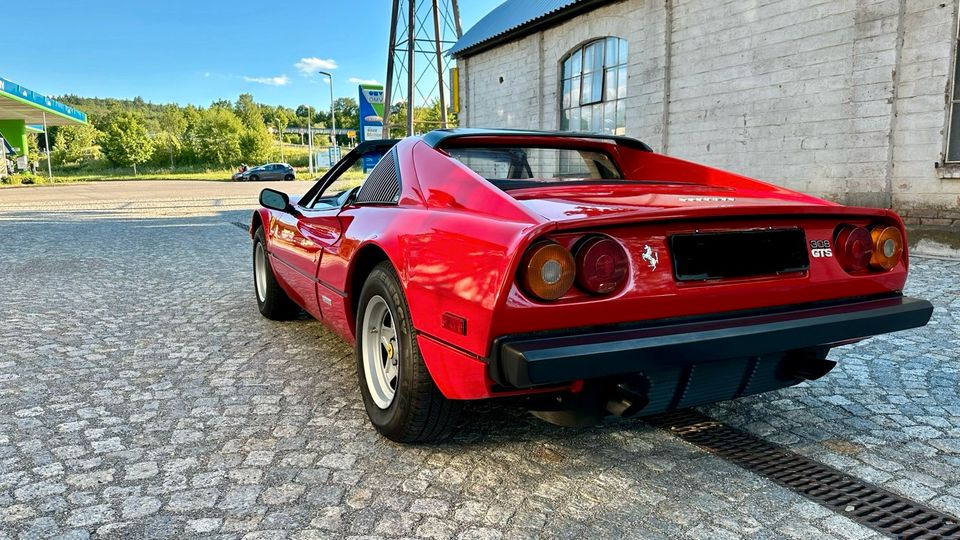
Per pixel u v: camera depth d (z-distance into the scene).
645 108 10.87
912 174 7.22
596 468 2.44
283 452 2.56
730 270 2.16
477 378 2.04
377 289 2.58
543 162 3.12
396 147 3.08
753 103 8.95
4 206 18.55
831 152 8.00
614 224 1.95
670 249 2.06
